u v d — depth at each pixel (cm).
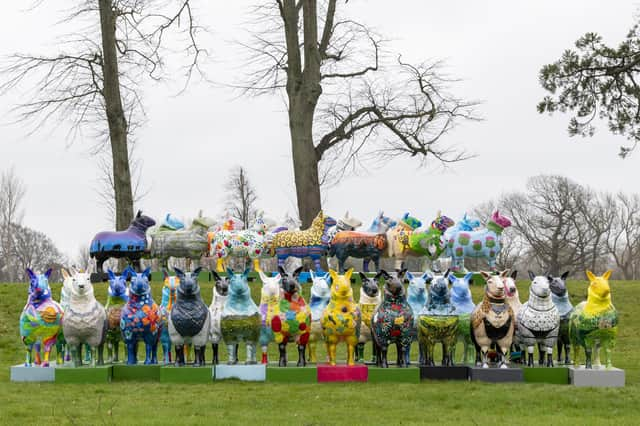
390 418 1189
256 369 1497
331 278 1623
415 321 1595
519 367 1513
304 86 3145
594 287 1476
